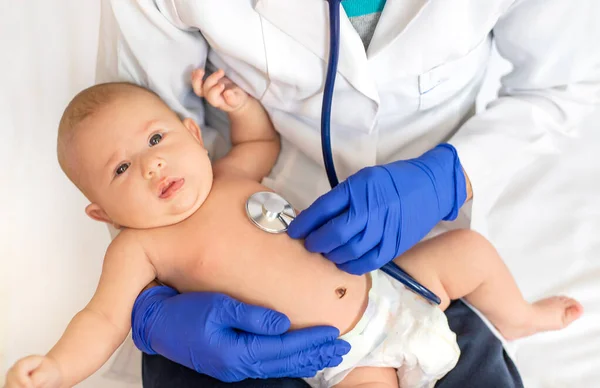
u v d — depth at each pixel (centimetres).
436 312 87
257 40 88
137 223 88
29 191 119
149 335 81
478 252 94
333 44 82
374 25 89
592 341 101
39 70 116
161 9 89
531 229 115
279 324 78
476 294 96
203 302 79
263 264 85
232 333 79
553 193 119
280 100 97
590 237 113
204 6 84
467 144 99
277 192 105
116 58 99
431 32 85
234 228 88
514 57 105
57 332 111
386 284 90
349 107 92
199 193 90
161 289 87
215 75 96
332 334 81
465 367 88
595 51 100
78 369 77
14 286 114
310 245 85
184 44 94
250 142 106
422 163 89
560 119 110
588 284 107
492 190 104
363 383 84
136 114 91
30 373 71
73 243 119
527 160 111
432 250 95
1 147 118
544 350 100
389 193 84
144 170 86
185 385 83
